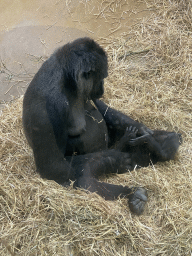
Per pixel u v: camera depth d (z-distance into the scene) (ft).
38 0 18.88
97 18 21.31
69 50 11.27
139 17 23.93
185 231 11.24
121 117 15.92
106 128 15.12
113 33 22.49
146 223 11.74
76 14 19.57
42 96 11.10
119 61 21.49
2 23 17.69
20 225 11.14
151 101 18.39
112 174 13.92
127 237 11.10
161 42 22.30
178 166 14.38
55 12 18.70
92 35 20.01
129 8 23.89
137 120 17.06
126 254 10.82
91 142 13.46
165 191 12.80
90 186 12.42
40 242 10.64
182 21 23.39
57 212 11.23
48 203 11.75
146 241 11.02
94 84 12.41
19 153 14.62
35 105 11.17
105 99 17.92
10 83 16.42
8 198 12.04
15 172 13.47
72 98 11.50
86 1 20.52
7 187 12.37
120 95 18.81
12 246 10.43
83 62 11.25
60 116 11.15
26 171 13.50
